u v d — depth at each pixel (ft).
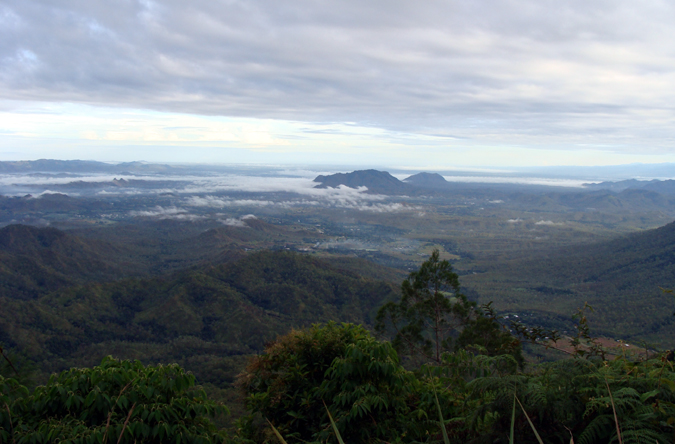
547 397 10.80
